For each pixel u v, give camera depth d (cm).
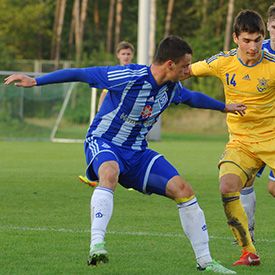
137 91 1293
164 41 1291
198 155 4181
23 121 5591
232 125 1516
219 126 6956
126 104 1302
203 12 9712
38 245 1573
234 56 1491
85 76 1295
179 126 7038
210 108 1382
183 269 1359
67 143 5178
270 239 1703
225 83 1506
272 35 1638
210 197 2417
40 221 1900
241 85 1490
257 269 1388
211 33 9169
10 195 2411
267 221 1959
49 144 5050
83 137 5669
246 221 1431
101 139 1324
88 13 10950
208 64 1506
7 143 5116
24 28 9456
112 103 1317
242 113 1398
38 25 9538
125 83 1288
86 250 1527
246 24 1421
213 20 9425
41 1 10081
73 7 10819
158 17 10006
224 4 9544
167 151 4472
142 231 1769
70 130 5784
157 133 5497
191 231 1319
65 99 5475
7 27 9375
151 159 1326
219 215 2039
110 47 10044
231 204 1429
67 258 1447
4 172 3136
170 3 9388
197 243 1322
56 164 3541
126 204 2231
